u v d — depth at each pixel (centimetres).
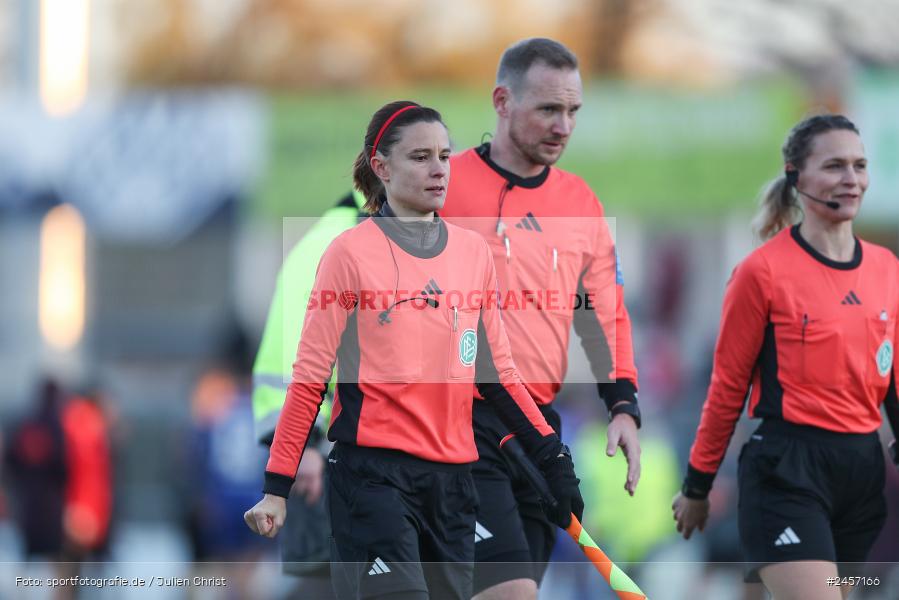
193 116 4534
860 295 1994
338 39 6950
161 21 6900
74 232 6519
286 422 1694
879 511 2028
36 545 3678
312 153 4462
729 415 2044
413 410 1697
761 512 1969
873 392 1992
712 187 4334
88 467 3725
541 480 1789
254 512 1684
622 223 6812
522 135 1955
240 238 7338
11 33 6209
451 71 6875
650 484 3431
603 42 6712
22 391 6297
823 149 2000
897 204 4231
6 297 6438
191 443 3303
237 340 3397
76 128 4578
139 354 7150
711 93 4388
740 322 2012
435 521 1708
